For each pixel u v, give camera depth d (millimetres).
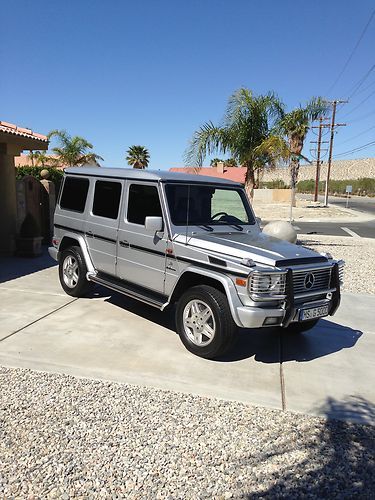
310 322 5293
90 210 6414
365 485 2801
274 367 4586
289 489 2734
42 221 12141
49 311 6051
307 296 4531
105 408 3584
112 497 2596
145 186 5449
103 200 6191
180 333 4883
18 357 4504
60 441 3105
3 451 2971
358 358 4941
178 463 2932
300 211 37875
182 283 4953
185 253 4793
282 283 4309
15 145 10352
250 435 3307
